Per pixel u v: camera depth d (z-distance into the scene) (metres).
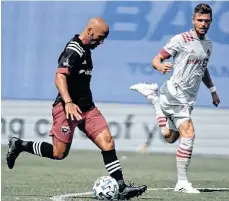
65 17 51.91
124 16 51.56
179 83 29.34
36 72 52.41
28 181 32.56
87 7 51.84
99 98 52.38
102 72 52.00
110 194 24.72
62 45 52.00
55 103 25.22
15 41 52.22
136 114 52.41
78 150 53.47
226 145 51.91
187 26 51.09
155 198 26.06
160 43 51.28
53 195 26.67
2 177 34.31
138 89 31.23
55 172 38.06
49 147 25.86
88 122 25.02
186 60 29.05
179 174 29.23
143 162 46.12
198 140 52.12
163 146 52.31
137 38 51.56
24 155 49.91
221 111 51.69
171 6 51.19
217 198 26.64
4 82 52.72
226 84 51.09
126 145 52.59
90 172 38.62
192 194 28.03
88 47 24.75
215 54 50.81
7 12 52.06
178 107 29.47
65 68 24.16
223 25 50.56
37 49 52.22
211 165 45.81
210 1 50.75
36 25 52.00
